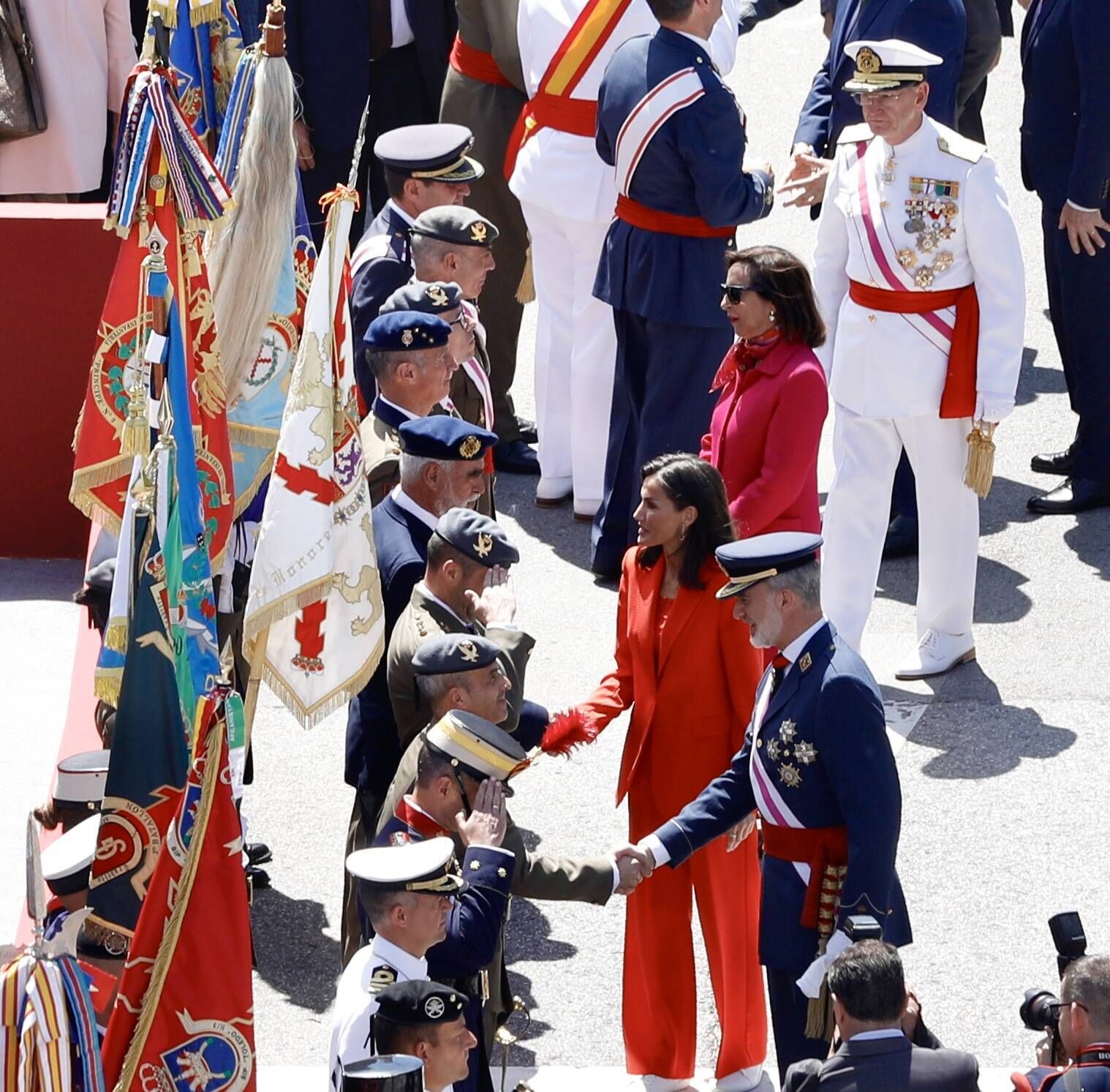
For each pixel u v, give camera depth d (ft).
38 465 103.14
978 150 89.92
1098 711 93.56
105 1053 52.03
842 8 107.24
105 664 71.05
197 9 87.81
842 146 93.25
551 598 105.70
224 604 81.05
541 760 91.40
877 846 60.39
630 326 103.19
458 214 87.92
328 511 72.28
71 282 100.37
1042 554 108.06
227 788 51.57
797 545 62.34
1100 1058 54.24
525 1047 73.41
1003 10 136.26
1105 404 109.70
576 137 107.14
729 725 69.72
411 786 61.52
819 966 60.75
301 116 119.65
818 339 84.64
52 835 66.90
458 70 117.19
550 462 115.03
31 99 118.42
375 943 55.06
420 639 67.82
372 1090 44.50
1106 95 103.45
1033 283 140.97
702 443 89.45
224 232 80.23
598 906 82.12
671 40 97.45
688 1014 70.69
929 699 95.09
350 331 73.31
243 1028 51.96
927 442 93.30
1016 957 77.00
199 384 78.43
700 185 97.45
